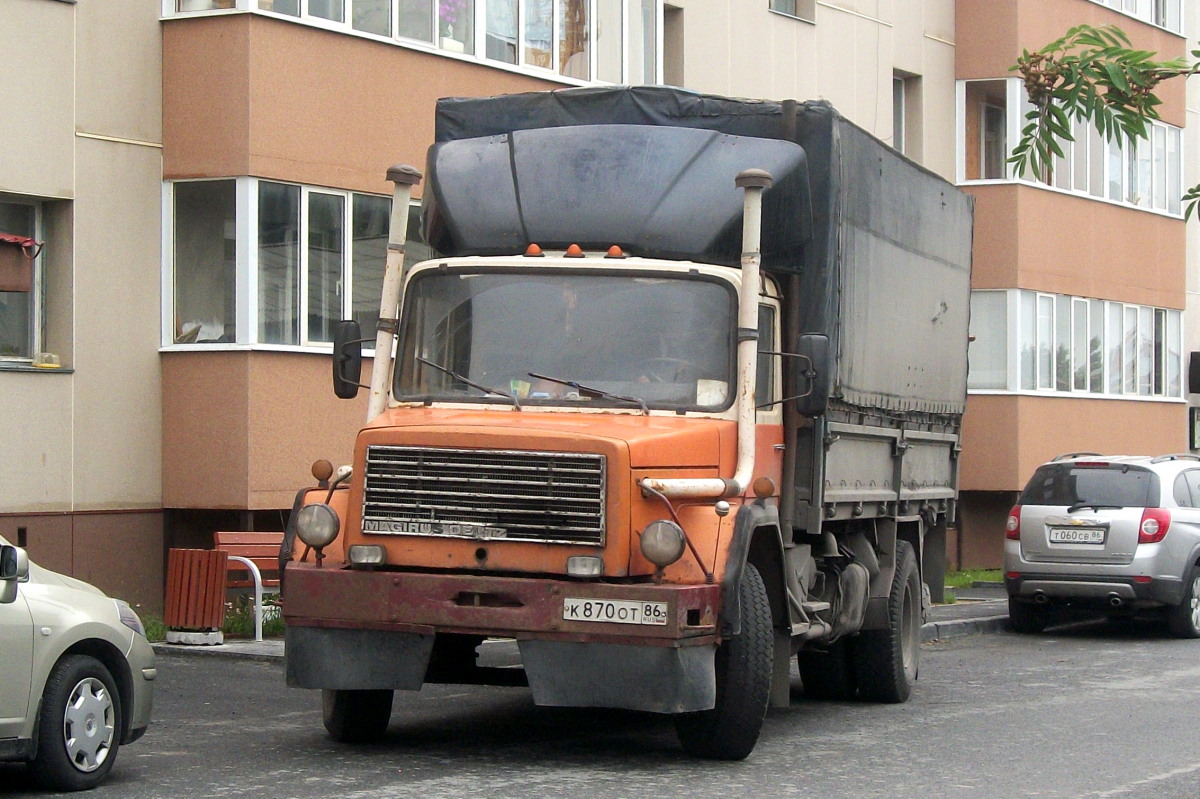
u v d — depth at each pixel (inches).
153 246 677.3
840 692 509.4
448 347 388.5
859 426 456.1
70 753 328.5
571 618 343.0
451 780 343.9
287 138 685.3
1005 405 1090.7
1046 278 1120.8
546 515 347.9
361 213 721.6
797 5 1040.2
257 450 666.8
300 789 332.5
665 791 335.3
